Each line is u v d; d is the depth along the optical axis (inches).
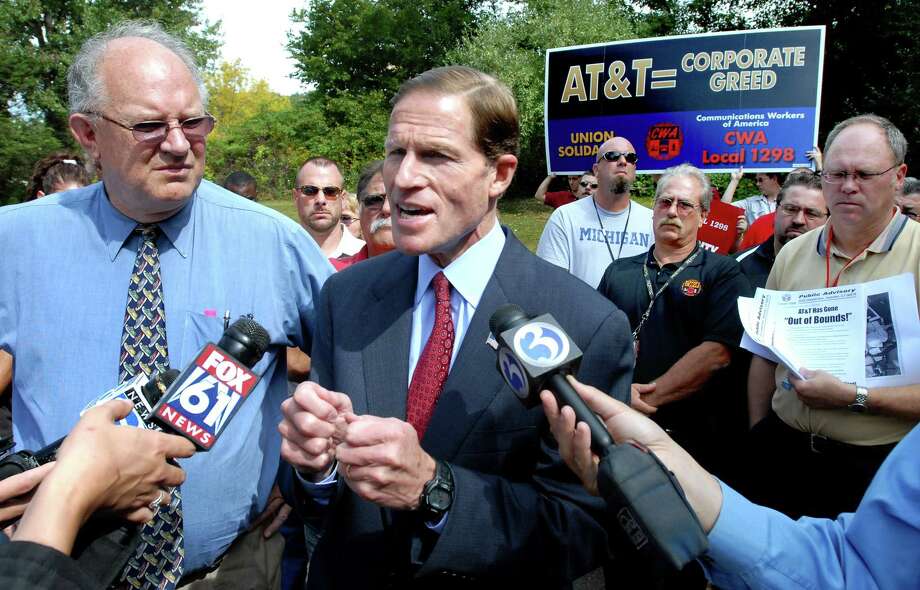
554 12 906.1
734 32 229.8
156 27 73.7
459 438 59.9
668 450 46.9
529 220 740.7
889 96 633.6
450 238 59.7
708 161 239.0
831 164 102.8
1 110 1037.8
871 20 677.3
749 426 122.2
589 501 60.8
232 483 75.2
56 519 43.4
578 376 60.9
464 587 60.1
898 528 42.7
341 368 65.8
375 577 61.0
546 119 267.0
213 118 72.4
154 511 55.7
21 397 74.3
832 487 102.7
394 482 51.2
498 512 55.6
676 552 38.4
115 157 68.6
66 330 72.6
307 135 1115.9
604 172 180.4
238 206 81.4
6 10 1023.0
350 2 1170.0
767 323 104.7
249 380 59.6
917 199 171.3
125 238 74.3
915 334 92.0
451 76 59.1
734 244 206.4
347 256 187.5
